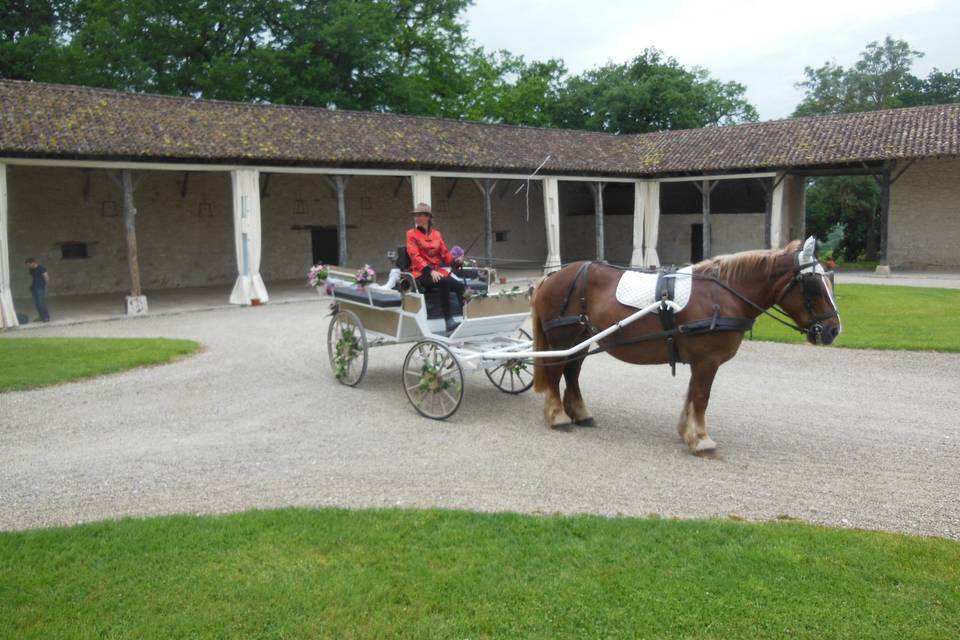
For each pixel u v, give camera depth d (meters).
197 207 26.62
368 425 8.01
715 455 6.68
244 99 31.73
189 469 6.60
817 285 6.33
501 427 7.84
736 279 6.63
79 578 4.41
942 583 4.14
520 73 50.09
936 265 29.78
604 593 4.12
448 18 41.56
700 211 33.66
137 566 4.55
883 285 22.02
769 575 4.27
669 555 4.55
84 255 24.39
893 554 4.50
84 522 5.41
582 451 6.93
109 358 11.85
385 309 9.01
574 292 7.43
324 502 5.74
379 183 31.52
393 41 39.28
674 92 43.88
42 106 18.80
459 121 28.16
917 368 10.38
